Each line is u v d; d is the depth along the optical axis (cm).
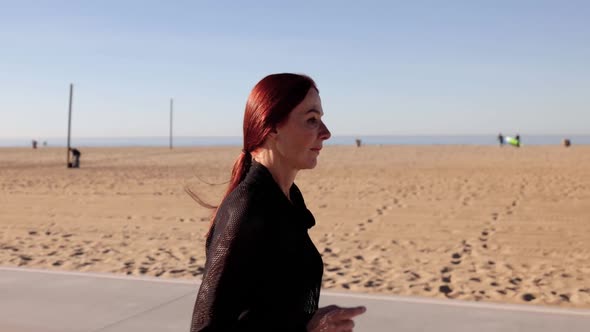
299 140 127
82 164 3125
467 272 685
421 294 586
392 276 664
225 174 2305
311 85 130
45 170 2620
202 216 1182
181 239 927
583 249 816
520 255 783
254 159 136
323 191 1594
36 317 441
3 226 1066
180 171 2495
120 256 788
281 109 126
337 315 114
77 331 410
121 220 1135
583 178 1817
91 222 1112
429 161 2959
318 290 129
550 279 648
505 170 2225
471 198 1391
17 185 1870
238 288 114
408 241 892
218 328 113
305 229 131
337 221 1094
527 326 411
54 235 971
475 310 449
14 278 556
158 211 1258
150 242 900
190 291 511
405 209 1233
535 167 2362
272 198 121
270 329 114
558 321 421
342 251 823
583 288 606
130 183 1920
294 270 119
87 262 746
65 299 487
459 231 971
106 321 430
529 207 1227
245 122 132
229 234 115
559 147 4659
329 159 3303
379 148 4884
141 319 435
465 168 2381
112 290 514
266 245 115
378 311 449
